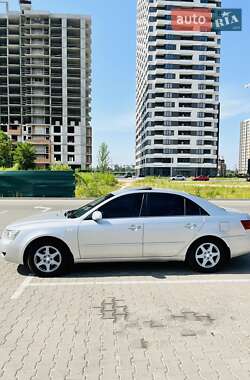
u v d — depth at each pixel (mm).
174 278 6012
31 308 4676
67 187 25438
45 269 6074
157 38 114062
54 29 110062
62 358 3395
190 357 3416
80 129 112688
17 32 109500
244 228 6391
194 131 114000
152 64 115375
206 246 6348
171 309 4633
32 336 3867
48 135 110438
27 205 19734
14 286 5598
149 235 6141
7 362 3336
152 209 6293
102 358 3389
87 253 6074
